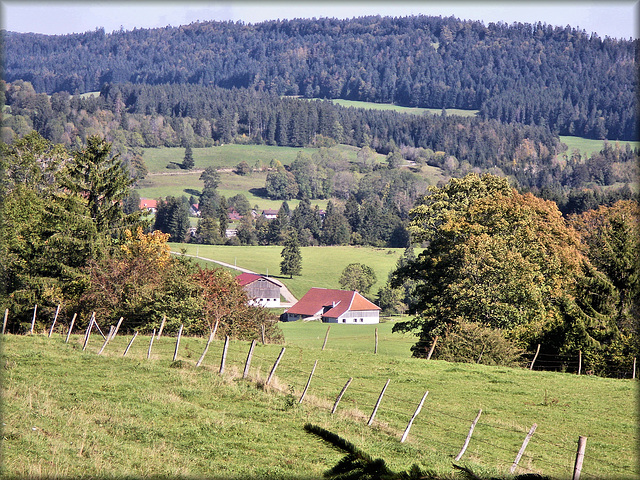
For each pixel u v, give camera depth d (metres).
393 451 31.67
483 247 73.69
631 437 39.94
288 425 35.41
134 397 38.19
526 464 32.34
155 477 25.45
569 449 36.69
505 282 72.00
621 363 66.06
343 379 52.00
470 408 45.19
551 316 74.31
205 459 28.84
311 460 29.77
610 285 71.00
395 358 63.28
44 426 29.95
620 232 75.06
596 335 68.94
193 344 64.38
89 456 26.84
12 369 42.94
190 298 76.94
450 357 65.62
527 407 46.56
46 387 38.41
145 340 65.56
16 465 24.12
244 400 40.00
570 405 47.81
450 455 32.62
